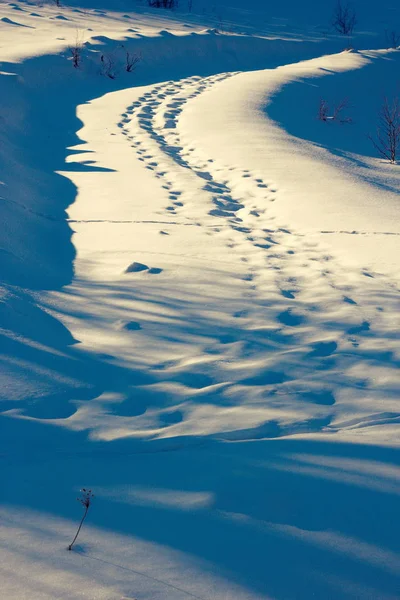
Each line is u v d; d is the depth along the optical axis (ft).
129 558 12.91
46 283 30.96
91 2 175.11
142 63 115.14
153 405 20.54
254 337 25.91
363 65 121.19
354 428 19.56
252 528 14.20
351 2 209.05
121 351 24.23
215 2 198.90
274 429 19.21
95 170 55.67
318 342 25.68
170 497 15.24
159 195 48.55
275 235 40.93
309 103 94.73
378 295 30.86
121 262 34.58
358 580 12.72
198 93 97.09
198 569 12.70
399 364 23.95
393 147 73.56
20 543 13.20
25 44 111.75
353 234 40.11
